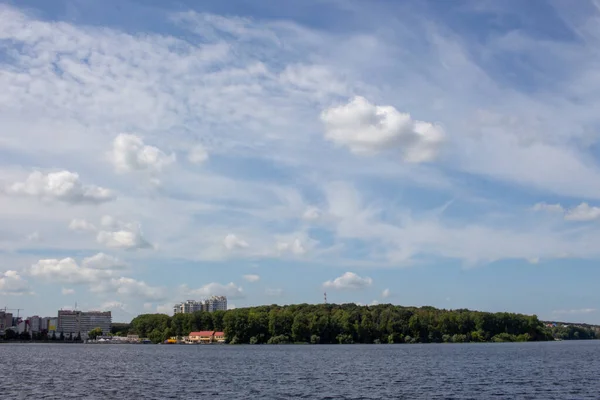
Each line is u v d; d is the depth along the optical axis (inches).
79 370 4574.3
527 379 3612.2
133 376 3973.9
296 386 3267.7
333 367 4872.0
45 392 2979.8
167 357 6953.7
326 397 2780.5
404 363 5388.8
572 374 3951.8
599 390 2999.5
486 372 4195.4
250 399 2709.2
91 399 2701.8
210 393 2942.9
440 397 2770.7
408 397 2773.1
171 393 2942.9
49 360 6210.6
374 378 3759.8
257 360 6092.5
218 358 6609.3
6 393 2928.2
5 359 6412.4
